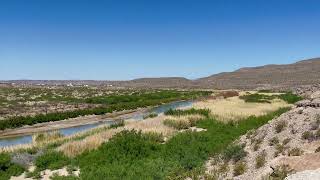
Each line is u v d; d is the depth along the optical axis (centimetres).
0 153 2522
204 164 2169
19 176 2180
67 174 2148
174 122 3472
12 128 4631
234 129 3209
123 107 6625
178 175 1991
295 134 2116
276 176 1523
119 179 1962
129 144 2505
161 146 2577
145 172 2036
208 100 6875
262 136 2269
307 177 1313
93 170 2123
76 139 2983
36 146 2806
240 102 6091
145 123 3500
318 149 1819
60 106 6869
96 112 5922
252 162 1947
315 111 2253
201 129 3356
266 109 4738
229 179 1806
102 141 2675
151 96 9200
